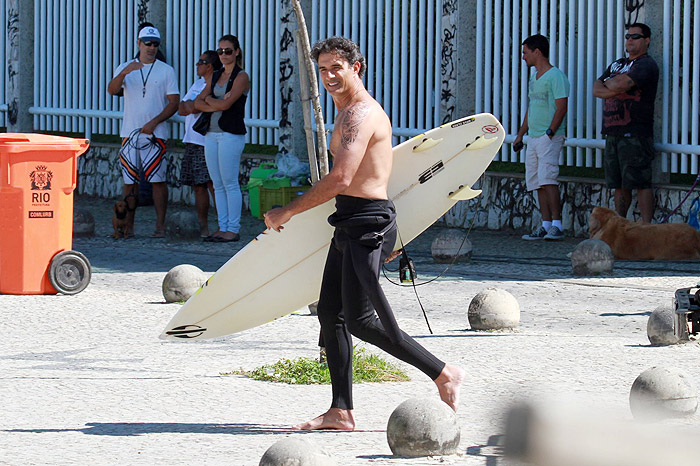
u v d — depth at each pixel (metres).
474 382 14.35
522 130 31.38
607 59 30.61
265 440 11.62
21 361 16.17
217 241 30.91
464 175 13.38
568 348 16.70
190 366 15.79
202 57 31.86
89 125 43.56
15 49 45.88
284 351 16.84
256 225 34.84
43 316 20.05
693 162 29.31
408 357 11.84
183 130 40.28
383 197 11.80
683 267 25.61
